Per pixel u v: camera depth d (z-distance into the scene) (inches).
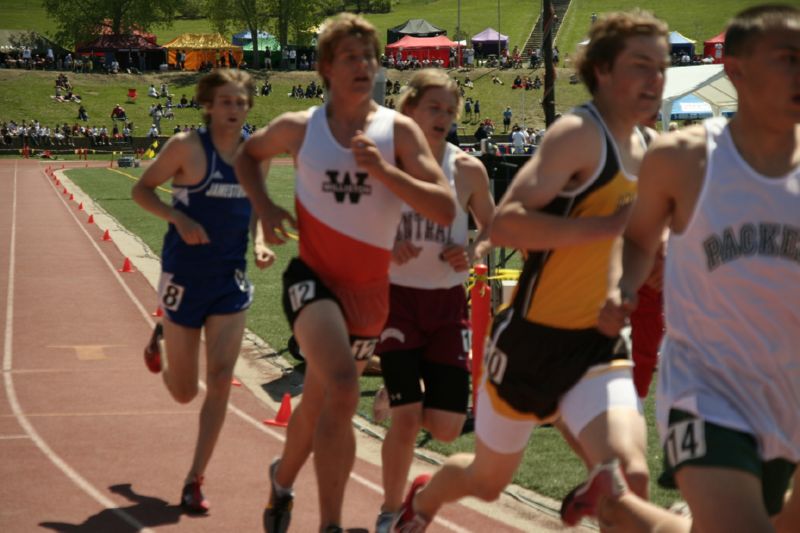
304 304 186.7
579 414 163.2
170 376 260.2
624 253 152.2
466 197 238.8
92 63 3863.2
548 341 165.2
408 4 5506.9
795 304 137.3
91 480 271.4
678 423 139.0
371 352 200.2
